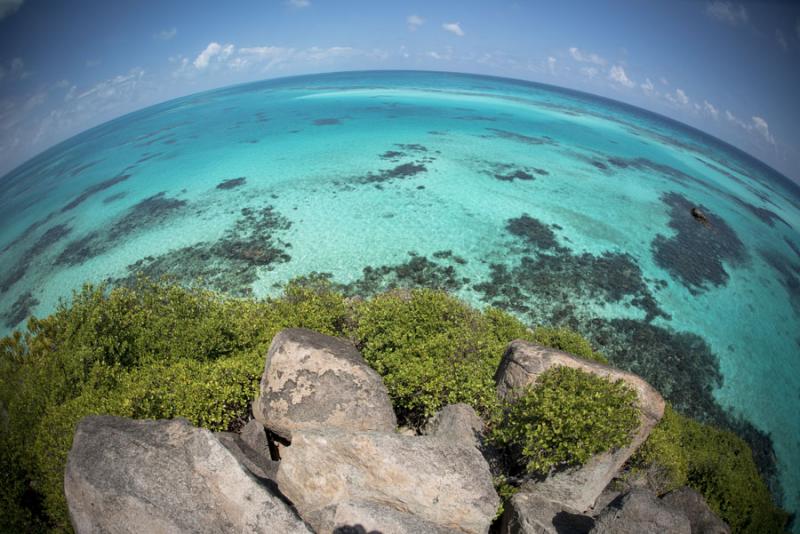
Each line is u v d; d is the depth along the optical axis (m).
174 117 123.06
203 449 6.87
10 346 14.50
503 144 66.50
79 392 11.01
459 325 13.62
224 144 70.31
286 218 39.34
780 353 28.28
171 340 12.68
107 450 6.86
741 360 26.81
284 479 7.39
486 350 12.67
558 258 34.56
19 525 8.73
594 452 8.45
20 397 11.27
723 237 43.59
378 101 114.50
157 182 52.91
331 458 7.25
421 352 11.87
